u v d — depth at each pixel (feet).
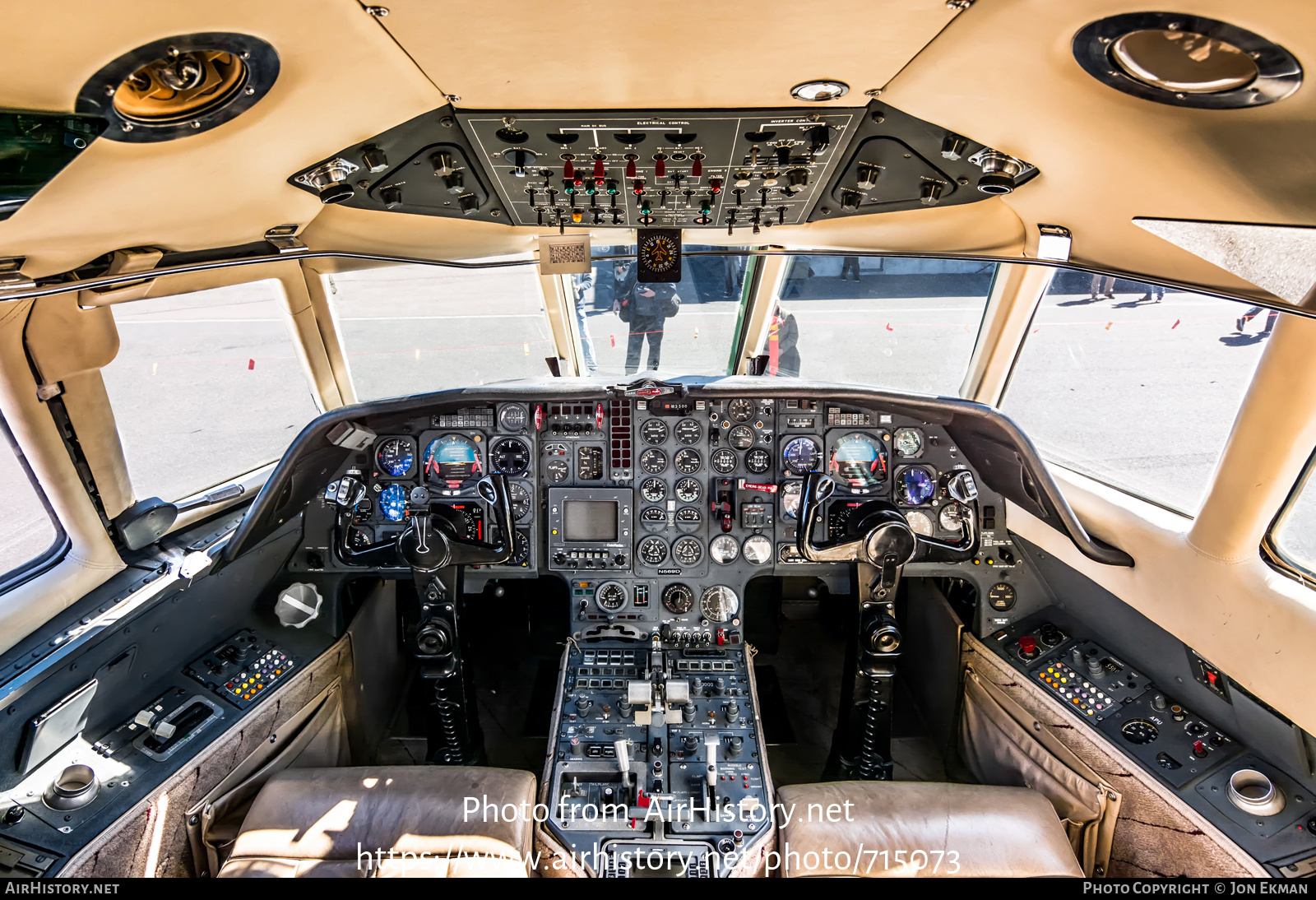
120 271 8.81
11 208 5.90
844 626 19.07
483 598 18.74
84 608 11.16
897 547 13.37
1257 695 10.18
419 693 17.12
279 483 12.17
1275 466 9.39
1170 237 8.11
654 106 7.60
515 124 8.09
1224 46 4.84
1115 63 5.47
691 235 14.93
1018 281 15.08
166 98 5.79
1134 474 12.73
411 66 6.34
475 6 5.23
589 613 14.96
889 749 14.25
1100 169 7.46
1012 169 8.46
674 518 14.79
